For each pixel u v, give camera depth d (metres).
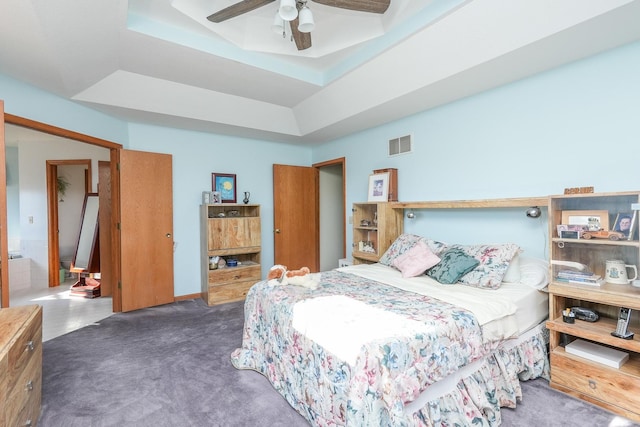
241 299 4.27
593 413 1.83
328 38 2.91
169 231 4.12
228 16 2.07
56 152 4.98
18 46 2.15
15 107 2.67
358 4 1.92
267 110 4.11
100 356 2.62
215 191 4.55
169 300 4.12
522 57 2.27
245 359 2.41
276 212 4.99
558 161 2.45
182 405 1.96
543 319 2.37
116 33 2.32
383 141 4.02
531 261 2.55
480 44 2.24
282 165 5.05
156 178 4.00
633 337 1.84
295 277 2.46
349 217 4.63
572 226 2.13
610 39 2.03
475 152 3.01
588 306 2.30
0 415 1.29
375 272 2.98
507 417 1.81
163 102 3.47
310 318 1.83
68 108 3.15
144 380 2.25
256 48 2.88
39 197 4.98
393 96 3.08
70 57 2.40
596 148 2.25
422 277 2.76
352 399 1.39
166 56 2.74
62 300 4.29
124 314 3.70
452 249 2.83
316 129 4.30
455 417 1.61
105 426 1.77
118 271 3.81
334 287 2.43
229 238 4.25
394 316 1.75
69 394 2.08
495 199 2.67
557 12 1.86
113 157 3.84
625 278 1.99
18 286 4.84
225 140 4.69
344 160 4.73
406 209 3.73
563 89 2.41
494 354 1.96
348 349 1.52
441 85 2.77
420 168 3.55
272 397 2.05
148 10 2.31
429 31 2.35
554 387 2.09
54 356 2.62
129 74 3.09
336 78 3.23
